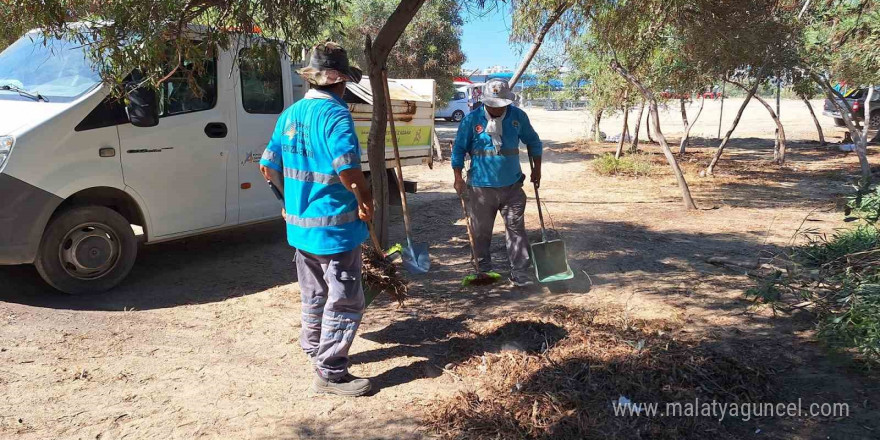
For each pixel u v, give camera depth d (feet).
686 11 26.30
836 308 14.52
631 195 34.04
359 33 45.60
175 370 12.75
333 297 11.55
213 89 18.97
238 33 15.88
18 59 17.84
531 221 26.96
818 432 10.23
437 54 48.47
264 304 16.72
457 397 11.52
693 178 40.04
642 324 14.67
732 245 22.45
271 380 12.43
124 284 18.02
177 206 18.33
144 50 14.05
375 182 19.17
